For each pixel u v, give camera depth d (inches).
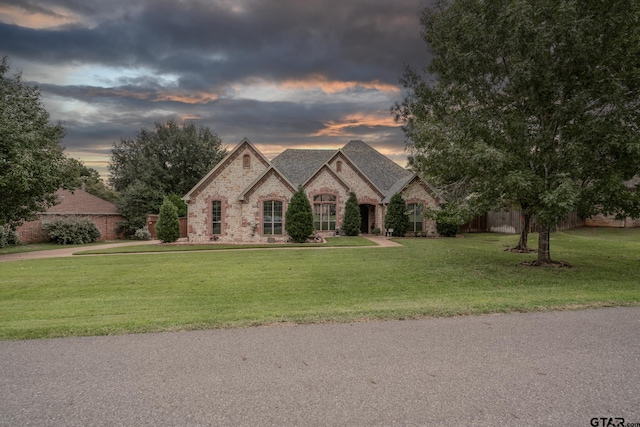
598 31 370.3
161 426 114.4
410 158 1031.0
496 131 429.4
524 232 638.5
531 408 123.0
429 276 415.2
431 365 158.7
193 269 493.4
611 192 357.7
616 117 353.7
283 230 964.6
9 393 136.6
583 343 183.6
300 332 205.2
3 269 516.4
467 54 456.1
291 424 114.7
